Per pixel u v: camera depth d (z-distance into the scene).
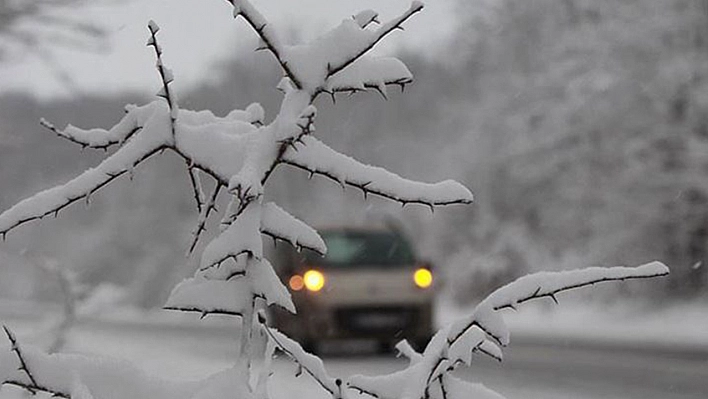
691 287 66.50
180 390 5.01
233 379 4.95
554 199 79.94
